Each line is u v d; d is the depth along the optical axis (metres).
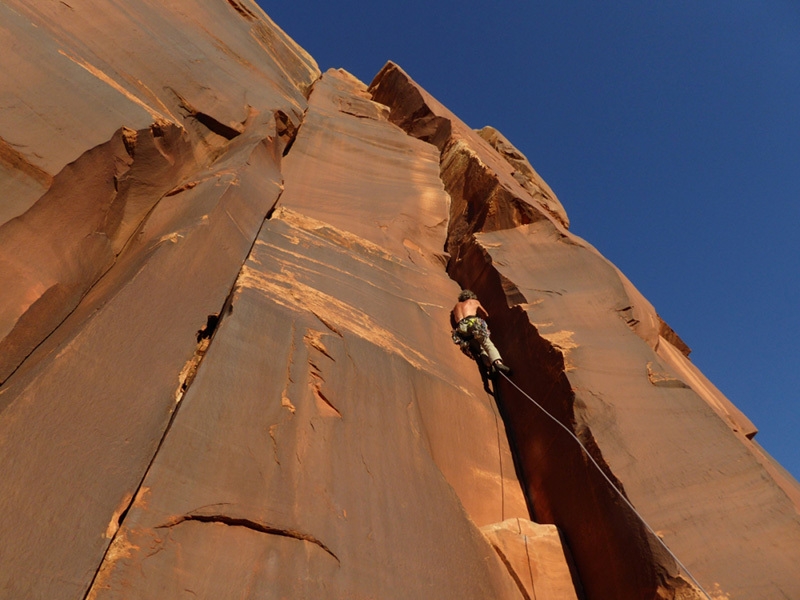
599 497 4.59
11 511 2.78
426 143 11.66
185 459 3.41
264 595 3.06
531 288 7.00
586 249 7.58
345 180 9.42
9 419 3.07
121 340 3.84
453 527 4.11
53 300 4.43
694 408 5.07
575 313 6.48
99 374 3.57
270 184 6.77
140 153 5.76
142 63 7.23
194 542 3.12
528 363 6.24
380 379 4.95
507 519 5.07
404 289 7.05
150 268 4.40
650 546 4.02
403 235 8.40
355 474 3.98
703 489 4.30
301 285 5.57
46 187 4.72
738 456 4.52
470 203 9.73
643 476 4.46
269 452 3.74
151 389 3.75
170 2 9.59
